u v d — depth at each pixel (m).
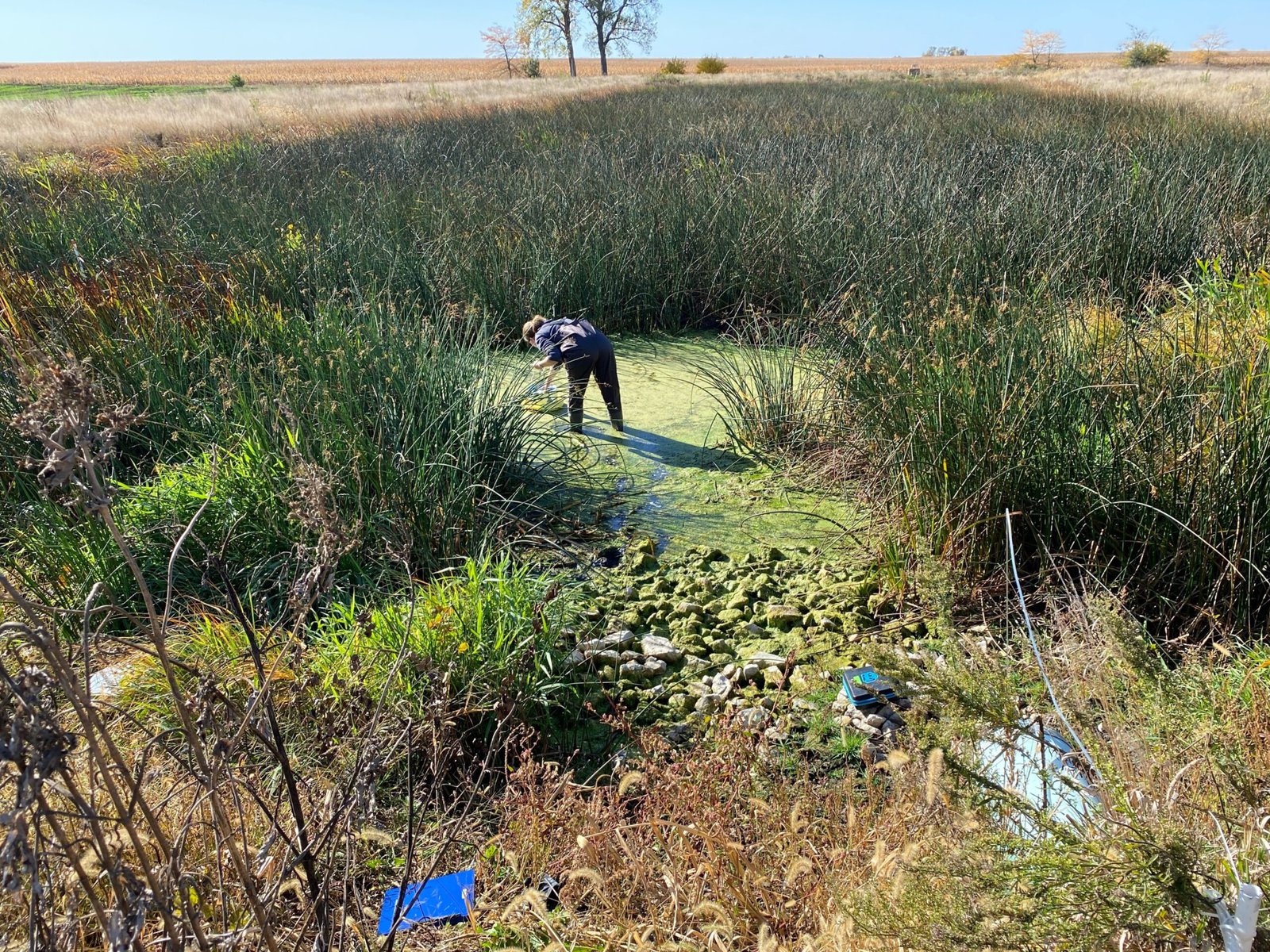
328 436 4.78
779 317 8.40
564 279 8.47
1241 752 2.20
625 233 8.94
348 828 2.12
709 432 6.35
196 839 2.30
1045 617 3.87
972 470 4.20
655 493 5.56
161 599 4.12
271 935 1.72
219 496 4.52
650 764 2.87
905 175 10.27
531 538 4.99
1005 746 2.07
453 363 5.70
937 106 20.11
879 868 1.91
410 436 4.99
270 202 10.59
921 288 6.34
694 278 8.83
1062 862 1.69
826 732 3.36
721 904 2.17
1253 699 2.58
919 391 4.62
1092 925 1.60
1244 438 3.84
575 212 9.45
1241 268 6.79
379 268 8.37
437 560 4.61
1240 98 20.72
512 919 2.35
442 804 3.01
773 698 3.58
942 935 1.59
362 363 5.43
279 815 2.58
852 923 1.82
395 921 2.08
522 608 3.79
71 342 5.88
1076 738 2.02
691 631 4.17
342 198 10.63
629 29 58.84
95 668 3.56
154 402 5.52
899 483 4.64
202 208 10.45
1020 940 1.59
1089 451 4.23
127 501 4.58
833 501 5.34
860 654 3.88
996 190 9.85
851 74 43.91
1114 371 4.49
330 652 3.45
